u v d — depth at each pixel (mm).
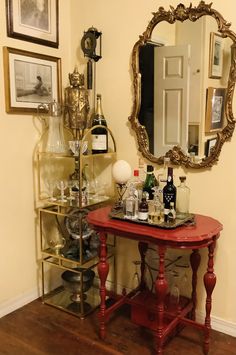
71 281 2469
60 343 2119
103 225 2018
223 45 1990
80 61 2656
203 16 2033
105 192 2631
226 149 2074
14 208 2412
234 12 1951
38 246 2605
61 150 2486
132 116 2389
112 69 2479
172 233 1834
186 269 2314
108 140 2566
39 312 2445
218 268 2203
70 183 2549
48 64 2514
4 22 2213
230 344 2113
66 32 2648
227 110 2020
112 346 2092
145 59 2289
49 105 2471
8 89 2258
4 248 2375
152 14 2225
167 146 2283
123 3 2361
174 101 2217
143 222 1956
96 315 2408
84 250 2451
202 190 2197
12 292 2455
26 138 2436
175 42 2152
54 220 2695
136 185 2291
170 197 1986
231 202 2105
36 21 2404
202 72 2088
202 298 2283
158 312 1938
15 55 2277
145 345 2100
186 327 2275
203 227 1927
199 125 2141
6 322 2326
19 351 2049
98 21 2500
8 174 2350
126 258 2617
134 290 2438
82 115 2496
